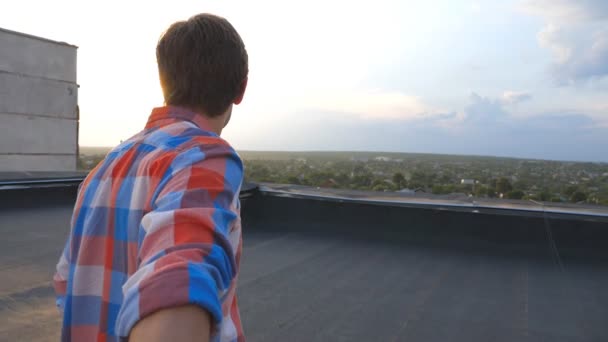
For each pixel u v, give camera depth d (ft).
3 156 32.22
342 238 16.10
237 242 2.25
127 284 1.77
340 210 17.11
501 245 14.92
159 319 1.55
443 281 11.71
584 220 14.03
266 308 9.66
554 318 9.43
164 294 1.56
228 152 2.25
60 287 2.78
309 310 9.61
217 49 2.53
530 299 10.48
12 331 7.98
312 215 17.58
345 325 8.91
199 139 2.29
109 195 2.39
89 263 2.40
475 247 14.96
